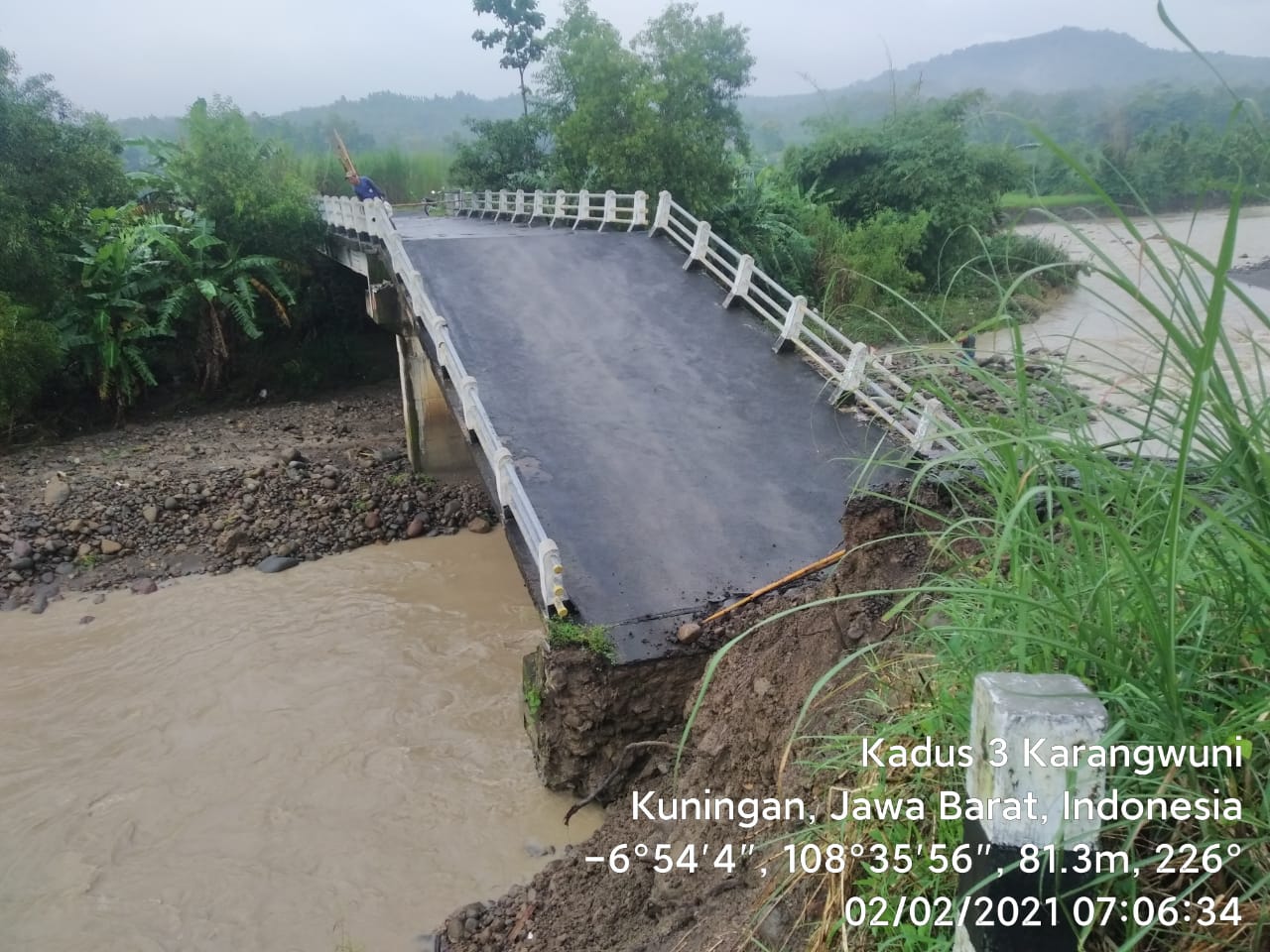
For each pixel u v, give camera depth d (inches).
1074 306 939.3
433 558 654.5
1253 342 131.0
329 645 524.1
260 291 1045.8
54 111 935.7
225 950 298.7
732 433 435.5
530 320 548.7
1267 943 101.7
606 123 973.2
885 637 221.6
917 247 1101.7
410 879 322.3
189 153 1043.3
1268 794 104.1
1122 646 116.4
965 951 109.2
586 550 358.6
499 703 447.8
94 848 356.5
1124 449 136.9
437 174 1699.1
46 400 911.0
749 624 313.4
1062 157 98.0
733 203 1010.7
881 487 269.3
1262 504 110.6
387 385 1101.7
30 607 584.1
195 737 432.5
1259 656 115.0
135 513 685.3
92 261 907.4
